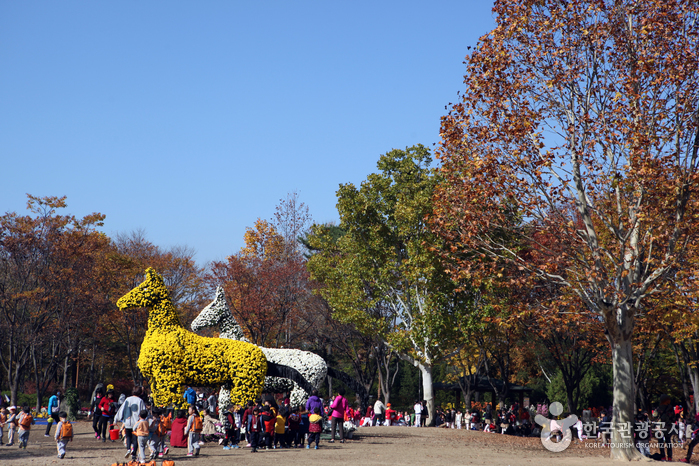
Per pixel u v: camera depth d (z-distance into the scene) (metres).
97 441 19.61
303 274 39.59
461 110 17.70
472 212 17.72
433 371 54.66
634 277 16.94
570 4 16.98
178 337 18.31
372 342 38.56
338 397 20.08
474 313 29.42
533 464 15.51
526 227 19.59
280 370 19.94
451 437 23.27
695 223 15.85
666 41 15.97
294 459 14.87
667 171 15.50
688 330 20.94
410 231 30.39
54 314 35.06
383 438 21.81
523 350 41.16
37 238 33.00
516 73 17.72
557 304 19.06
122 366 53.53
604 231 21.28
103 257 39.25
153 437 14.12
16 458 14.98
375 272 32.56
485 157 17.09
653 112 16.22
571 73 17.05
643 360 31.11
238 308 37.81
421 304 31.11
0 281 33.09
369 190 32.50
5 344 37.09
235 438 18.08
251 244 49.88
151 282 18.58
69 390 33.09
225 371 18.39
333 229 51.38
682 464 15.68
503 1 17.66
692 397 32.12
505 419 31.70
